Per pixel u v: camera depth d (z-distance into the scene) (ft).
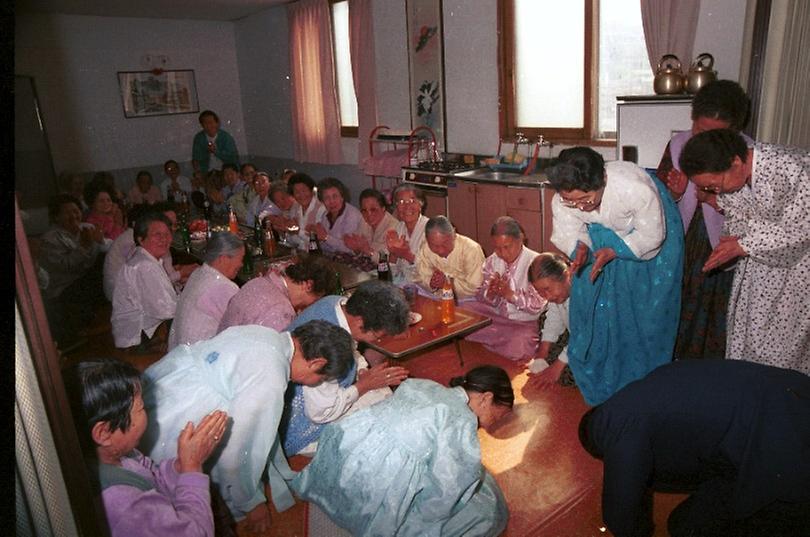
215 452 5.66
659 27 12.29
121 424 4.34
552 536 6.09
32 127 22.16
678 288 7.82
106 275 12.39
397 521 5.49
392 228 12.19
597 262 7.44
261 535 6.26
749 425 4.89
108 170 24.47
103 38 23.67
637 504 5.34
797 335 6.93
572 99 15.12
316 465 6.20
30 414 2.59
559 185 7.00
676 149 8.02
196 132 26.66
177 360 5.80
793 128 10.02
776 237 6.58
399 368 7.32
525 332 10.02
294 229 13.25
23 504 2.68
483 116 16.98
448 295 8.59
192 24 25.77
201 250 12.98
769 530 5.05
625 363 8.23
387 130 20.18
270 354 5.68
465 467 5.35
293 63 23.04
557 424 8.13
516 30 15.84
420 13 17.85
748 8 10.25
